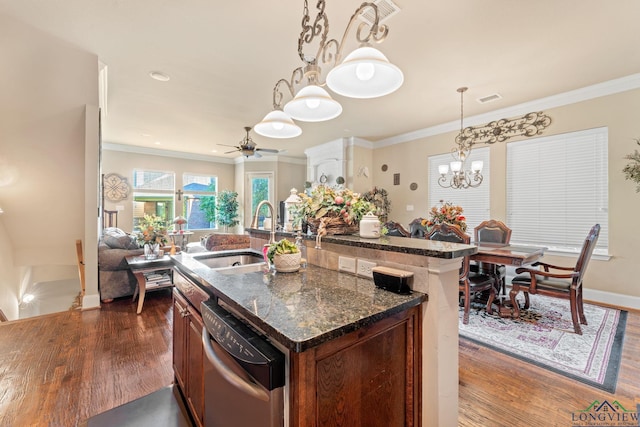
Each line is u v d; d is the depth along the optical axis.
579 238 3.88
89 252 3.40
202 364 1.38
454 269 1.26
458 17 2.38
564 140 3.98
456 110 4.56
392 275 1.24
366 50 1.22
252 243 2.49
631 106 3.45
